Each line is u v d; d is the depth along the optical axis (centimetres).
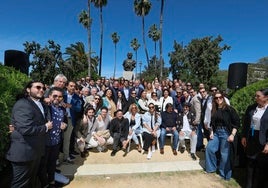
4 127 429
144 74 4556
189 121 732
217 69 2767
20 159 355
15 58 741
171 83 1152
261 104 453
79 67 3047
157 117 708
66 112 538
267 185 464
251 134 466
